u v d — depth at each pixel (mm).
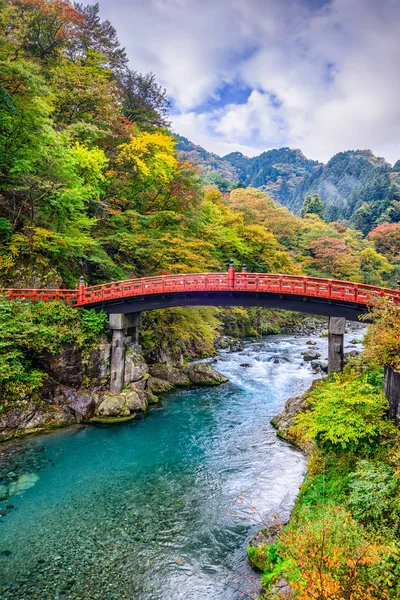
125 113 32875
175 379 24859
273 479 13203
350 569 5293
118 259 27266
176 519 10922
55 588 8242
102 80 26781
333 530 6207
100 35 31062
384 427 9156
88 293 20516
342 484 8961
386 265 65312
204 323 29734
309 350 34250
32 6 24141
